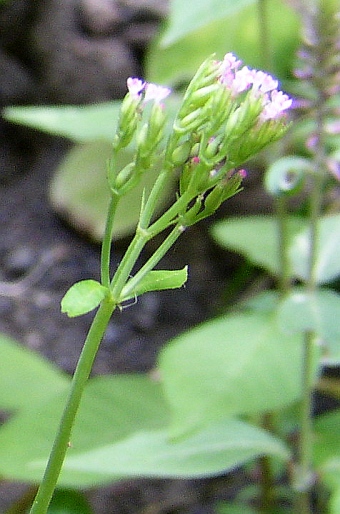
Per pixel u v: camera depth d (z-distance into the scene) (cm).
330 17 40
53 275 79
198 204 29
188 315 81
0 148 92
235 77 29
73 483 40
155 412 48
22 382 54
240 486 69
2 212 86
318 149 40
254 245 57
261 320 43
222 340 42
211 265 86
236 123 29
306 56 40
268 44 47
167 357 41
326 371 76
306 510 44
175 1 38
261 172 85
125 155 73
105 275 29
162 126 29
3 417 62
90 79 93
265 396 40
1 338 57
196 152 29
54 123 45
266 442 41
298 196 76
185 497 68
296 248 44
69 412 29
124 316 79
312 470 43
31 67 95
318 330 39
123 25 95
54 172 90
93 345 29
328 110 40
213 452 40
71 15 95
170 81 62
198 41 62
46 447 43
